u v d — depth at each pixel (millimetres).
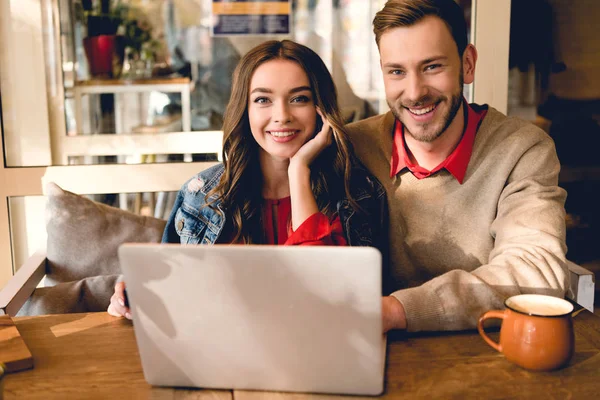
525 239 1269
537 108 2396
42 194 2188
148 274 874
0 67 2156
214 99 2289
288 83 1396
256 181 1519
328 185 1484
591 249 2623
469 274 1157
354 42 2293
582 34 2348
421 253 1478
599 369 969
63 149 2244
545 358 946
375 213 1475
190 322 894
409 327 1093
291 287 850
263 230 1518
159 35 2232
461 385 927
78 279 1845
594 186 2557
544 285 1160
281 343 886
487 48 2248
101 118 2248
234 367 914
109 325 1200
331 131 1445
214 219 1517
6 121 2184
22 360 1010
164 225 1932
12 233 2211
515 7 2295
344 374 892
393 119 1578
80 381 972
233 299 869
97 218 1873
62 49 2186
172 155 2301
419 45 1338
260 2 2246
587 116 2439
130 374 994
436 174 1455
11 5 2127
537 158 1423
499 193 1434
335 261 825
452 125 1430
